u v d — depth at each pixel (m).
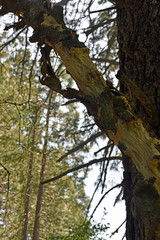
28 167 16.98
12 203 15.53
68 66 1.48
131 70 2.09
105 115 1.32
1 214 14.81
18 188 15.73
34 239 16.30
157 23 2.03
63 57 1.50
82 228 4.66
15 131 13.92
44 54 1.62
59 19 1.60
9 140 13.95
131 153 1.24
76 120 6.93
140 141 1.23
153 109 1.71
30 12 1.67
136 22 2.14
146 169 1.19
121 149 1.33
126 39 2.19
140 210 1.33
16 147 14.07
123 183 1.78
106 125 1.30
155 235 1.30
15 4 1.73
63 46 1.50
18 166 15.20
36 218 16.67
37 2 1.67
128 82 1.61
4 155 14.03
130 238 1.81
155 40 2.01
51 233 17.77
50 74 1.58
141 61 2.03
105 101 1.35
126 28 2.22
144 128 1.26
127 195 1.79
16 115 10.45
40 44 1.60
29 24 1.69
